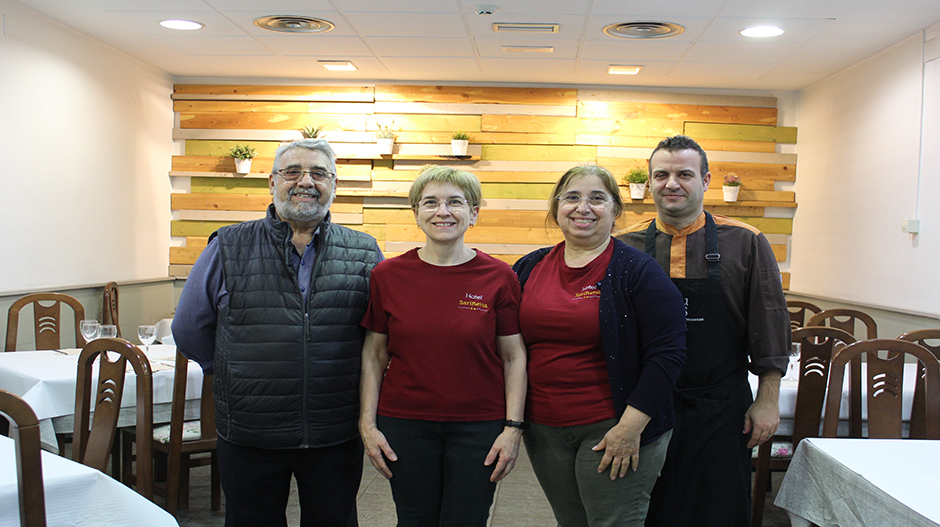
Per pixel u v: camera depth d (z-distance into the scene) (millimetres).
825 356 2688
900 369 2248
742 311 1979
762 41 4457
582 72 5445
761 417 1927
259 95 5977
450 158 5910
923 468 1718
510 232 5980
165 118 5914
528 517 3049
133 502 1554
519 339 1892
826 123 5410
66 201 4578
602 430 1736
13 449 1646
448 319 1807
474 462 1788
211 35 4633
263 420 1858
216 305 1953
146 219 5648
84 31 4605
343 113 5980
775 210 5969
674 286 1801
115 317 4859
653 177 2041
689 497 1930
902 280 4352
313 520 1988
